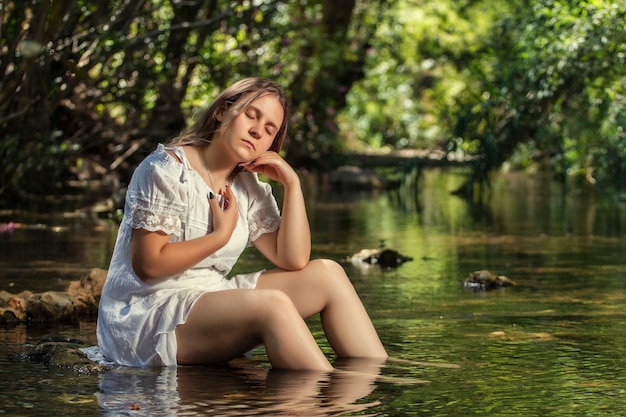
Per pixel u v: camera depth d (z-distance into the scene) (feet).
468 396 13.05
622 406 12.63
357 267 26.94
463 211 45.65
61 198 46.91
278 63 58.80
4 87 36.45
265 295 14.40
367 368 14.62
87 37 37.47
